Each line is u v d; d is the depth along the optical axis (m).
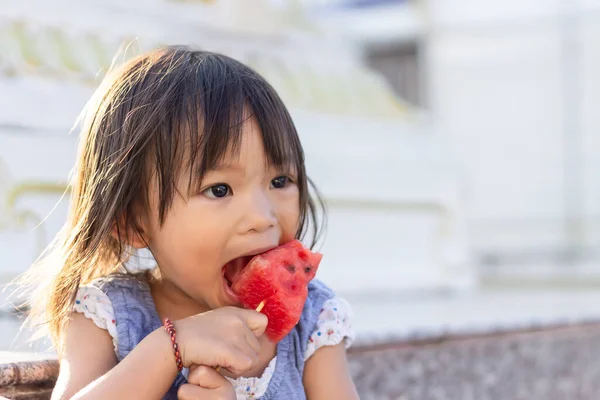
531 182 15.52
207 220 1.81
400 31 17.27
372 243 7.48
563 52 15.30
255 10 6.93
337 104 7.26
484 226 15.84
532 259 15.27
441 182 8.16
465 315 5.59
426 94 16.61
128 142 1.88
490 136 15.91
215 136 1.81
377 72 17.61
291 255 1.87
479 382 3.60
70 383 1.84
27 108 4.64
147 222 1.90
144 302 2.00
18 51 4.86
